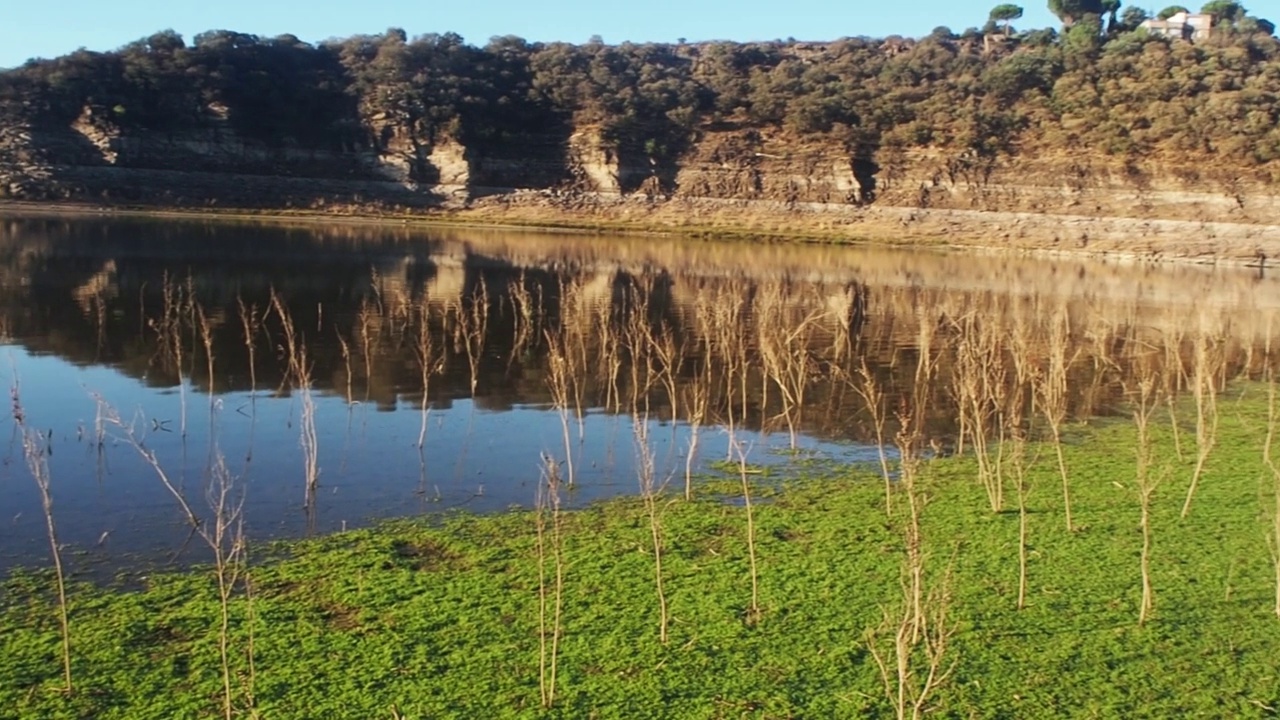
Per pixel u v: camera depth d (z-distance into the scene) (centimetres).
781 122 9169
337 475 1461
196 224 6109
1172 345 2005
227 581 1046
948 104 8856
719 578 1084
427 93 8662
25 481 1375
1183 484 1491
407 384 2092
